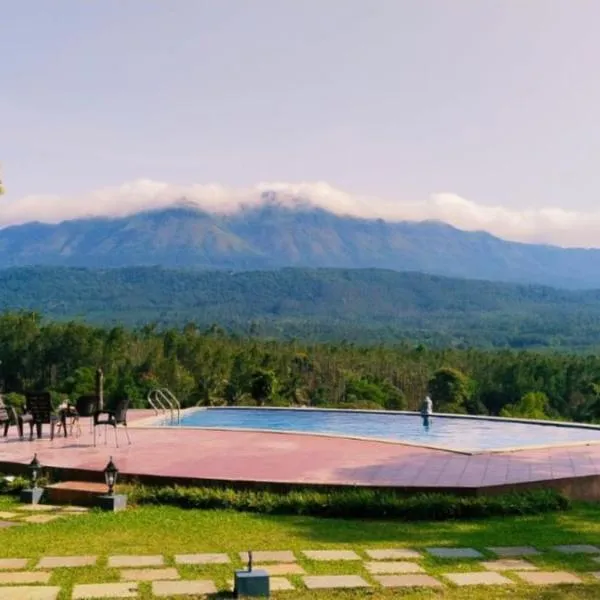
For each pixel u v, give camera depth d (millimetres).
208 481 10719
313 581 6598
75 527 8703
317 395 60312
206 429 17344
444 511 9445
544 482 10727
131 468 11562
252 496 10086
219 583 6527
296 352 72688
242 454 13195
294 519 9359
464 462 12344
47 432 16531
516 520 9406
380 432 21172
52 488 10609
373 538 8320
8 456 12805
